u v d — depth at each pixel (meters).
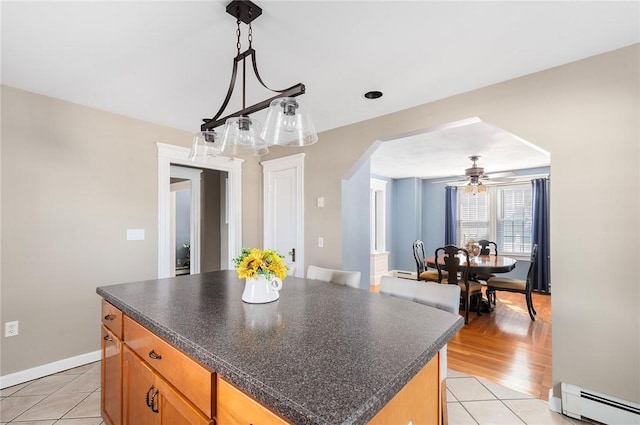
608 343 1.87
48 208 2.52
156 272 3.15
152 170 3.15
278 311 1.46
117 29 1.65
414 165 5.54
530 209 5.96
